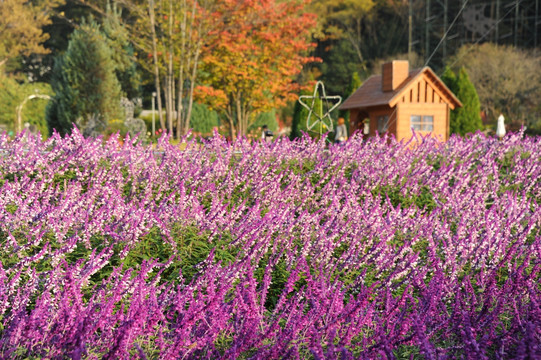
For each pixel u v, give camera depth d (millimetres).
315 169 11352
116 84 31422
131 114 33594
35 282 5141
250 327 4461
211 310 4453
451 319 4895
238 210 7496
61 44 59531
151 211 6938
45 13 55375
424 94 22641
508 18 70812
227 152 10891
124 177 10352
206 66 30078
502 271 6812
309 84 28641
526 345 3816
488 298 4973
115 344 4035
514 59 47938
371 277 6609
